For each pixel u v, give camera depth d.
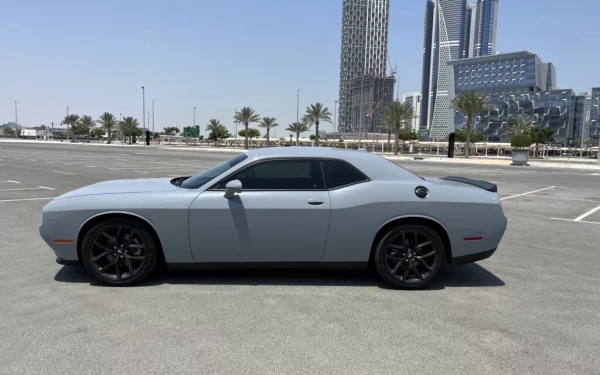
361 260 4.32
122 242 4.29
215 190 4.26
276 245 4.20
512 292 4.38
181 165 25.28
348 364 2.87
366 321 3.58
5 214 8.38
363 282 4.58
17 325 3.38
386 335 3.32
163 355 2.95
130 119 101.00
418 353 3.05
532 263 5.52
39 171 19.03
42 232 4.23
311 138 121.88
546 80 186.62
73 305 3.79
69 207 4.18
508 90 157.25
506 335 3.36
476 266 5.34
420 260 4.34
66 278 4.52
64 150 46.06
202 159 33.47
